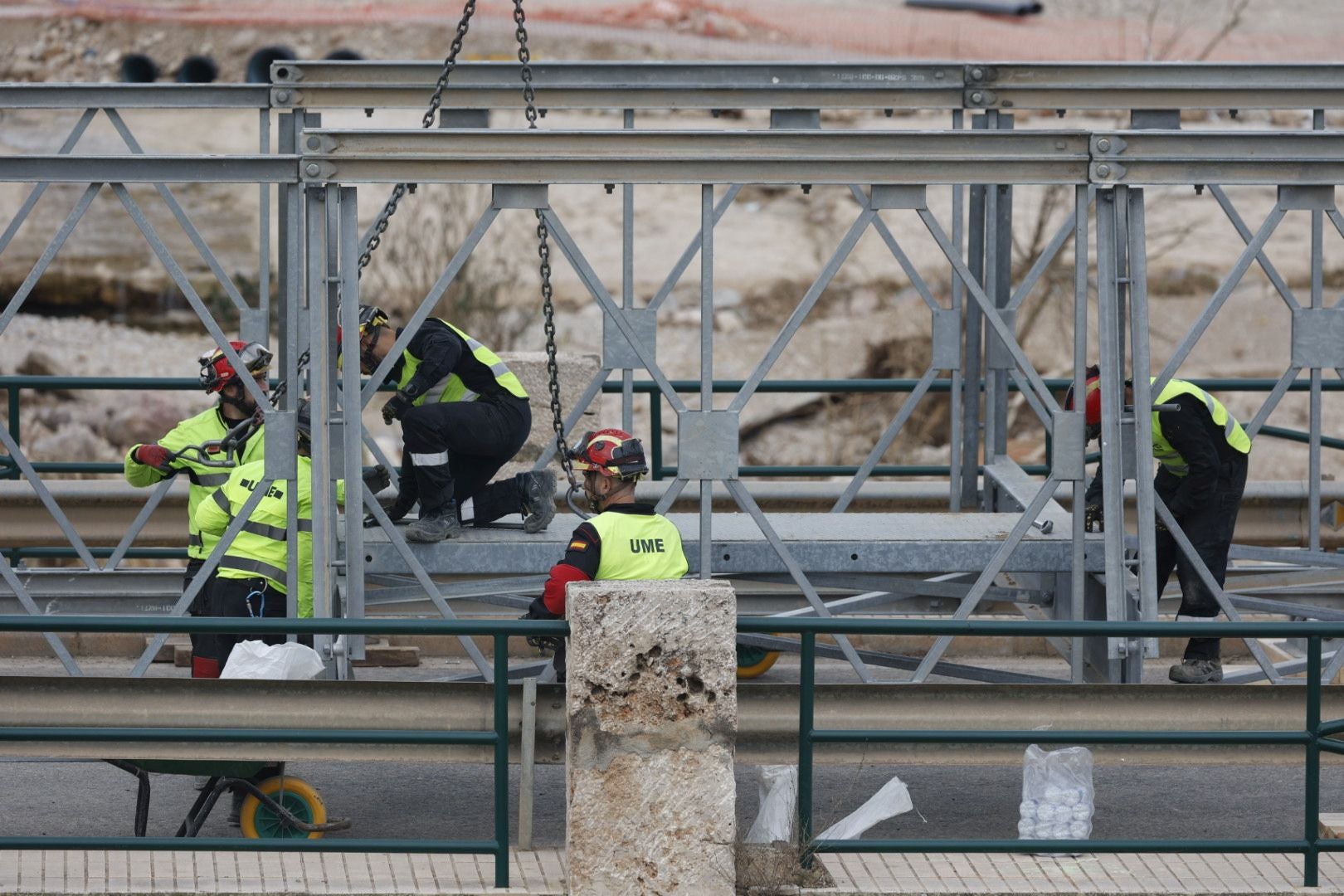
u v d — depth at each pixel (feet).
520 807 74.33
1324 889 71.61
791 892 70.54
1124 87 108.37
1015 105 109.29
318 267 82.69
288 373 91.45
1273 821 89.76
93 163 83.05
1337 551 134.72
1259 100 106.93
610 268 269.64
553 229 84.23
